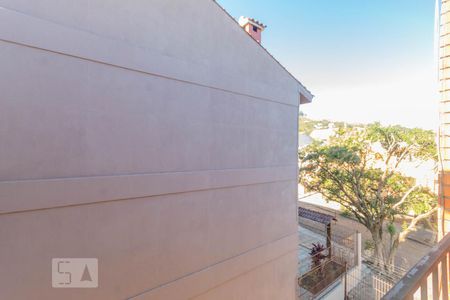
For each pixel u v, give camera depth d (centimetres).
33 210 342
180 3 498
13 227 329
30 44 341
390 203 1360
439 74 397
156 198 457
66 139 367
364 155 1416
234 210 583
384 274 1128
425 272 152
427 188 1355
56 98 360
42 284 350
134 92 433
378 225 1362
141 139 439
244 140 608
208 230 533
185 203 497
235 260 577
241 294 587
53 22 359
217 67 554
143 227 440
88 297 383
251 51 630
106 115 403
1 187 321
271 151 674
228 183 569
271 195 671
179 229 487
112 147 408
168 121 475
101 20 401
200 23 529
